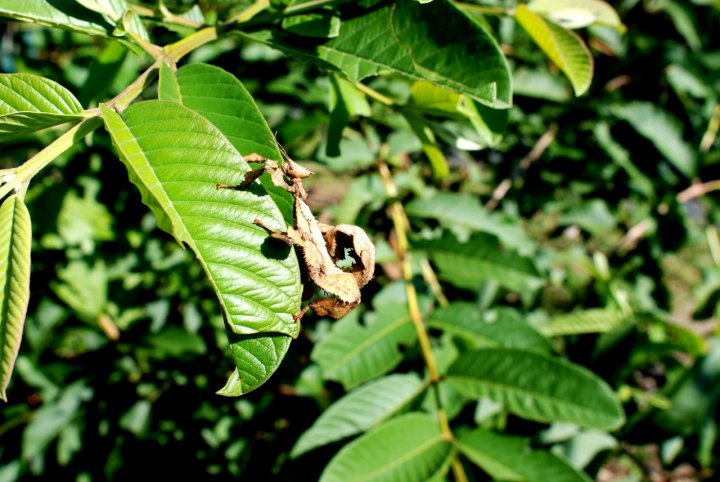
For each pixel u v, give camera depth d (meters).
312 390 0.86
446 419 0.58
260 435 0.91
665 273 1.01
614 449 0.78
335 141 0.54
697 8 0.90
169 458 0.93
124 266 0.92
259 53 0.85
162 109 0.39
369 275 0.43
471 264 0.68
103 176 0.89
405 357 0.65
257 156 0.41
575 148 1.00
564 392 0.55
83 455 0.91
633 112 0.88
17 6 0.41
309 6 0.45
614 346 0.81
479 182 1.03
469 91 0.42
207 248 0.38
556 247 1.23
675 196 0.90
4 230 0.38
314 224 0.42
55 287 0.85
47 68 0.87
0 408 0.93
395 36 0.44
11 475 0.92
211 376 0.97
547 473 0.54
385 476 0.53
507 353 0.57
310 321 0.93
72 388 0.90
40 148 0.83
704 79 0.91
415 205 0.77
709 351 0.77
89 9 0.43
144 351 0.89
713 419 0.78
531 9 0.56
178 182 0.38
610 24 0.56
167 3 0.78
